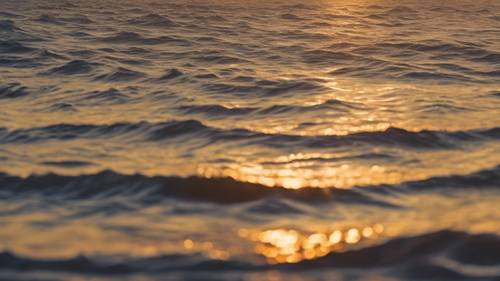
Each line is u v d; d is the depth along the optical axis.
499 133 13.67
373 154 12.42
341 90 17.69
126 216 9.63
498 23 31.53
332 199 10.28
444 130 13.77
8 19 29.12
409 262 8.27
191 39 25.50
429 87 18.20
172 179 10.95
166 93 17.08
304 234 9.05
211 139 13.26
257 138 13.30
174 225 9.30
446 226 9.16
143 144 12.98
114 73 19.44
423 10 35.91
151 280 7.79
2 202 10.17
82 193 10.52
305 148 12.75
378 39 25.89
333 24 30.11
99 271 7.96
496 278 7.93
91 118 14.62
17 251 8.39
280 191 10.55
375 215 9.71
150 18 30.41
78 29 27.48
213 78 18.88
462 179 11.14
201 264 8.15
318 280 7.84
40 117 14.71
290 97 16.81
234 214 9.72
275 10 34.47
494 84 18.70
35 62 21.05
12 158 12.05
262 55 22.67
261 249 8.59
